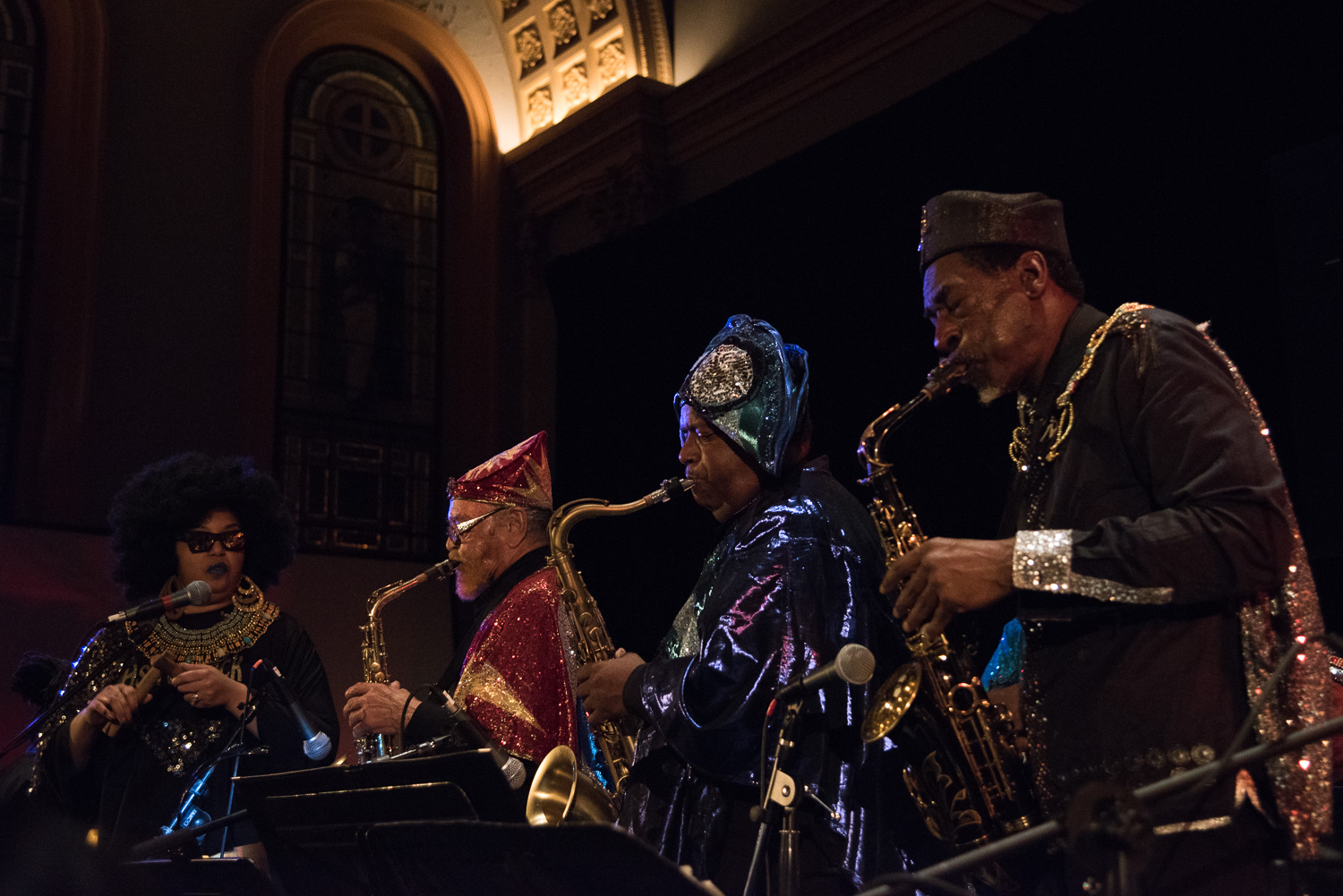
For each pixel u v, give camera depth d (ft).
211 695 10.62
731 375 8.76
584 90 28.43
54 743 10.64
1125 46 16.96
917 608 6.51
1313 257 14.99
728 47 26.02
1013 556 6.24
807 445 9.16
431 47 29.32
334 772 7.02
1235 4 15.87
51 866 5.24
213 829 7.93
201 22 26.43
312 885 7.44
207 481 12.28
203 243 25.62
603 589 24.50
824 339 20.98
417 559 27.02
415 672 24.56
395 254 28.53
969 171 18.93
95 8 25.07
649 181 26.50
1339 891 5.80
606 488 24.93
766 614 7.86
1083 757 6.17
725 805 7.80
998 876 7.14
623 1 26.94
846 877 7.38
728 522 9.25
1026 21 20.67
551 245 29.12
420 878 6.68
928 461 18.92
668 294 24.17
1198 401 6.19
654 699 7.89
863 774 7.81
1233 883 5.78
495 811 6.64
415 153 29.32
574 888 5.93
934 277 7.25
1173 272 16.38
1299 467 14.98
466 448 28.22
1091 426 6.59
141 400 24.35
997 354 7.04
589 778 8.66
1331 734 4.89
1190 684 6.03
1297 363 15.06
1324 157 14.97
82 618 21.44
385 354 27.94
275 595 23.56
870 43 22.99
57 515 22.91
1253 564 5.83
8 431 23.43
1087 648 6.29
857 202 20.61
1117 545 6.00
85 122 24.67
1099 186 17.25
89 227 24.26
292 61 27.55
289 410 26.32
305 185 27.50
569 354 26.23
